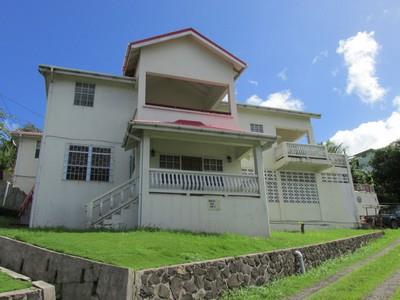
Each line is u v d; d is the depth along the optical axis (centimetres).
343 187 2106
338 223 2006
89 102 1589
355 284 712
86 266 604
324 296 626
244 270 771
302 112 2130
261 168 1365
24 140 2312
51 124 1491
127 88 1672
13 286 527
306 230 1772
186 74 1587
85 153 1508
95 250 691
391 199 3569
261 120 2062
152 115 1454
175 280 609
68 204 1413
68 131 1510
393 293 623
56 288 639
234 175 1324
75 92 1583
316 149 2019
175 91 1864
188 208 1220
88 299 572
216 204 1262
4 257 859
